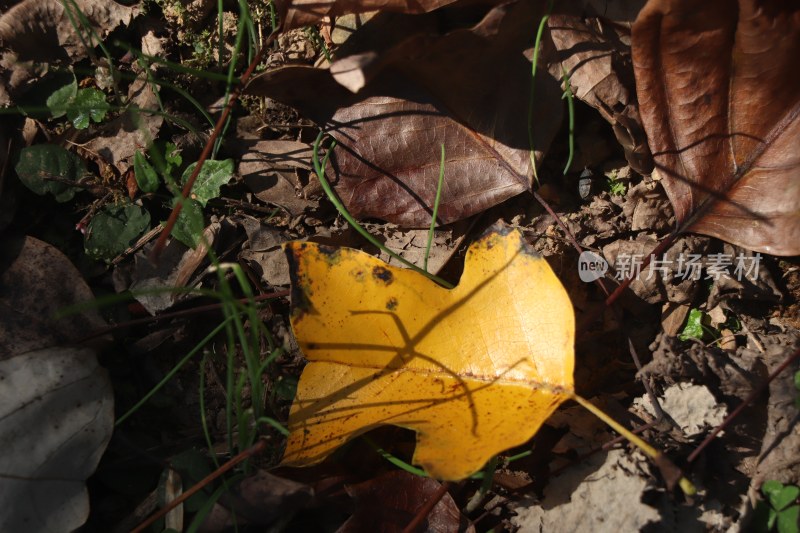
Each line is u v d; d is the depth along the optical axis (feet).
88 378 1.30
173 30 1.56
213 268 1.32
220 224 1.48
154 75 1.54
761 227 1.35
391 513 1.28
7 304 1.36
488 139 1.41
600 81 1.40
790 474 1.25
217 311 1.44
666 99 1.34
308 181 1.49
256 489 1.25
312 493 1.24
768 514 1.23
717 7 1.25
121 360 1.41
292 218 1.48
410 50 1.30
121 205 1.48
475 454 1.17
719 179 1.36
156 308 1.43
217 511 1.27
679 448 1.27
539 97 1.40
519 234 1.26
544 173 1.47
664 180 1.38
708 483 1.26
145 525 1.23
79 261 1.48
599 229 1.44
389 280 1.29
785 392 1.29
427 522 1.28
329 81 1.37
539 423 1.18
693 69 1.31
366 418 1.26
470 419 1.22
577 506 1.25
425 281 1.29
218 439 1.38
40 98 1.53
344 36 1.49
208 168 1.49
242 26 1.36
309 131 1.52
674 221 1.43
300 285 1.30
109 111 1.54
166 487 1.30
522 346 1.24
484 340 1.26
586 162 1.47
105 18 1.55
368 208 1.43
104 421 1.29
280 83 1.36
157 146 1.51
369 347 1.29
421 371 1.28
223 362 1.43
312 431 1.26
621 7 1.43
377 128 1.41
